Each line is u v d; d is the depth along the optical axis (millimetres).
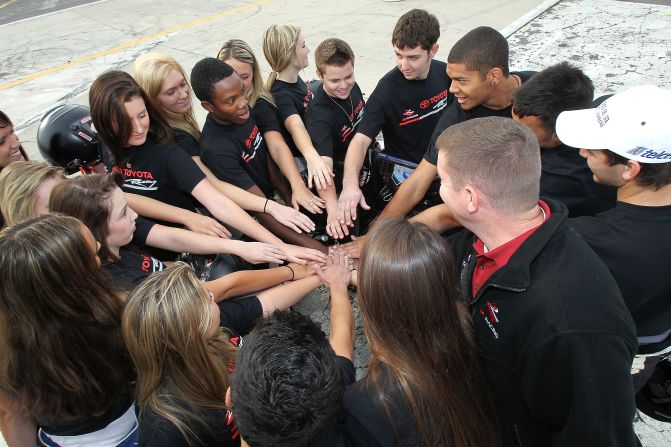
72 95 6195
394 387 1067
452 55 2035
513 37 5973
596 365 1037
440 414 1066
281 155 2602
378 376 1108
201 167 2482
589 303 1057
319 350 996
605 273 1108
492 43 1949
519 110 1675
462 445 1107
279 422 919
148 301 1232
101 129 2105
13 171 1948
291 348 974
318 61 2467
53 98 6148
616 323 1046
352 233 2596
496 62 1961
